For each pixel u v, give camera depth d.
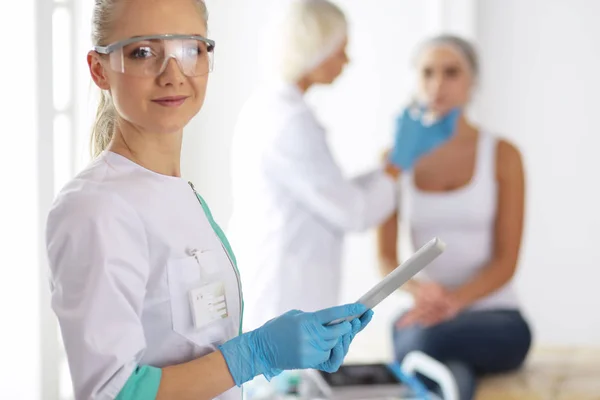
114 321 0.93
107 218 0.97
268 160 2.30
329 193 2.30
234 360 1.02
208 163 3.41
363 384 1.90
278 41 2.30
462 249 2.66
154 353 1.05
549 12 3.40
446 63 2.51
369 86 3.45
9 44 1.91
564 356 3.13
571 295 3.50
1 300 1.96
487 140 2.66
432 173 2.68
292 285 2.33
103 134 1.17
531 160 3.46
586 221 3.47
